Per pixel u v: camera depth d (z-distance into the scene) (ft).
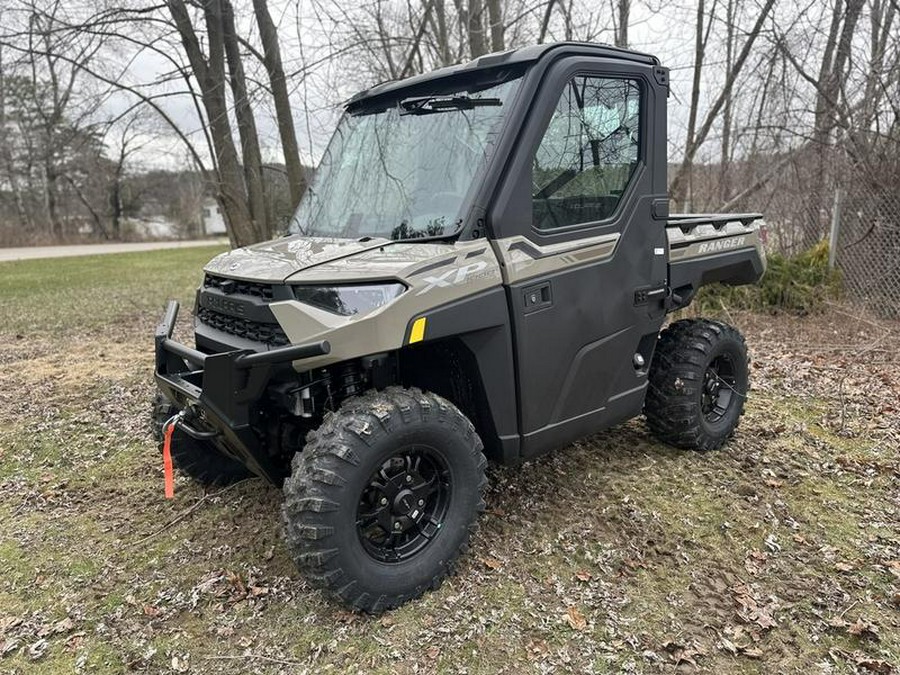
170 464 9.80
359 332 8.03
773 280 26.18
